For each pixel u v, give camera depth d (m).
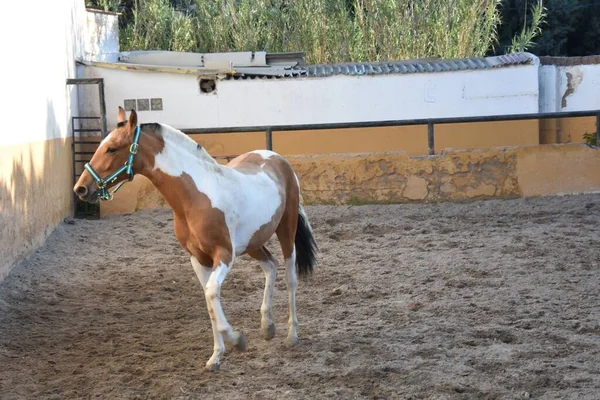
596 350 5.35
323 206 11.55
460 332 5.89
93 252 9.36
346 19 17.44
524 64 13.88
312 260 6.12
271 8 18.55
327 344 5.75
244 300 7.14
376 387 4.89
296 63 15.29
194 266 5.30
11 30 8.68
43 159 9.96
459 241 9.13
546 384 4.82
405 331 5.97
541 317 6.17
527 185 11.43
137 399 4.85
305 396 4.79
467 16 16.88
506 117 11.45
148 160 4.98
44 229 9.73
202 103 13.84
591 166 11.38
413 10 17.14
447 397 4.68
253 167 5.74
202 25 18.22
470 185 11.48
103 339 6.12
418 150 14.18
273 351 5.65
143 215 11.45
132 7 20.09
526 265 7.84
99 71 13.55
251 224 5.33
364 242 9.42
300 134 14.14
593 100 14.36
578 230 9.36
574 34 26.36
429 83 13.94
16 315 6.74
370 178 11.58
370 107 13.98
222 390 4.94
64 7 12.12
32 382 5.21
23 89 9.12
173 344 5.93
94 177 4.90
